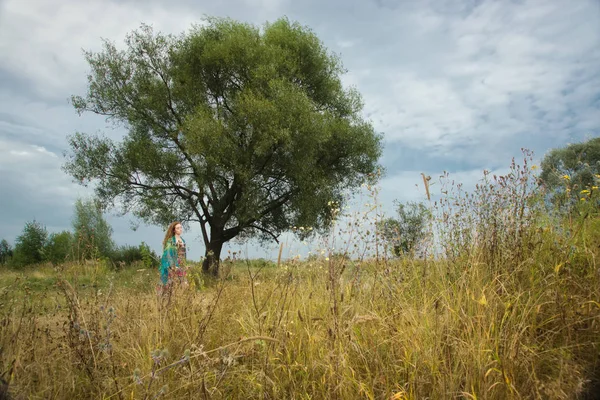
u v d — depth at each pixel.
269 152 17.30
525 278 3.37
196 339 3.10
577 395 2.11
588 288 3.01
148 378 2.62
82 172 17.84
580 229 3.68
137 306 4.11
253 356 3.11
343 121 19.64
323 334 3.18
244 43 18.02
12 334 2.80
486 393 2.21
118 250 23.92
